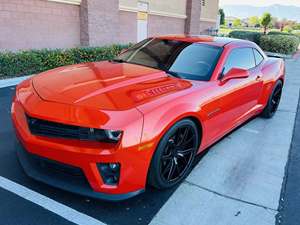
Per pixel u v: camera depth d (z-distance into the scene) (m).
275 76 5.09
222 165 3.57
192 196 2.91
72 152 2.36
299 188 3.19
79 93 2.66
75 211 2.57
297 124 5.26
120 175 2.42
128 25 13.38
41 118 2.47
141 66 3.68
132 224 2.48
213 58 3.70
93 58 9.53
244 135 4.57
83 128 2.35
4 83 6.68
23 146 2.66
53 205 2.62
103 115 2.38
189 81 3.32
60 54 8.55
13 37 8.36
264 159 3.80
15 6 8.23
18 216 2.47
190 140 3.09
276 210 2.79
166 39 4.25
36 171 2.71
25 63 7.60
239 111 4.12
